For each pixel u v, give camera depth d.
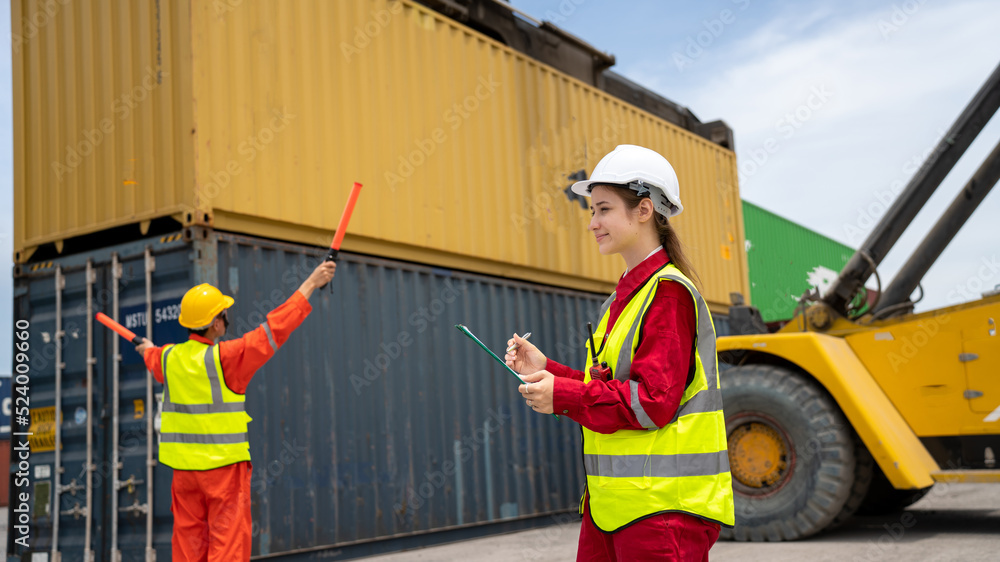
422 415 5.96
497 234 6.90
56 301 5.46
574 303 7.66
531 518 6.75
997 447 5.49
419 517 5.80
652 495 1.49
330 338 5.43
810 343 5.50
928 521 6.14
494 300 6.79
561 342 7.40
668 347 1.50
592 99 8.23
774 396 5.51
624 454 1.53
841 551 4.84
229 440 3.48
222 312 3.77
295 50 5.50
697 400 1.55
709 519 1.50
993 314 5.40
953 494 8.12
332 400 5.37
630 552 1.49
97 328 5.21
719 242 10.11
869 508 6.75
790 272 15.99
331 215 5.57
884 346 5.76
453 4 6.88
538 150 7.47
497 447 6.53
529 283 7.28
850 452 5.34
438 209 6.37
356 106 5.86
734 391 5.67
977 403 5.41
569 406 1.48
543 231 7.39
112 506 4.94
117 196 5.23
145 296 5.00
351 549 5.37
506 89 7.23
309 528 5.11
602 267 8.07
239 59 5.15
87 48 5.53
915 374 5.64
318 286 3.55
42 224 5.66
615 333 1.62
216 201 4.89
